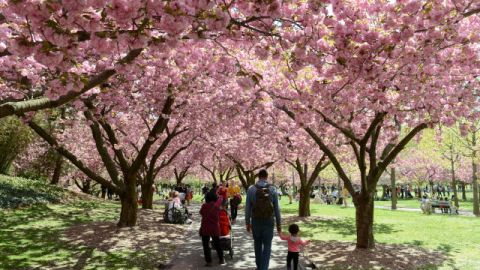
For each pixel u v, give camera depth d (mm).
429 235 14352
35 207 16328
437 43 6223
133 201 13688
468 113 9078
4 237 10695
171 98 12047
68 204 18953
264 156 24766
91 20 3852
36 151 28438
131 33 4090
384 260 9375
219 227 8773
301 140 17562
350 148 21875
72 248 9852
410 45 6273
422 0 5387
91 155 28266
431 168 44094
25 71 7566
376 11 5922
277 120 15773
